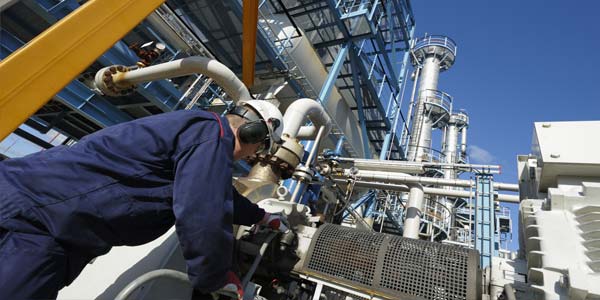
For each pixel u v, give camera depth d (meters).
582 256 1.29
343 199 4.82
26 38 5.51
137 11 2.25
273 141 1.75
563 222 1.44
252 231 1.98
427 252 1.67
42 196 1.00
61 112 6.67
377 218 11.87
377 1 9.62
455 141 18.14
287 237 1.81
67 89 5.08
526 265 1.77
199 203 1.01
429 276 1.56
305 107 3.35
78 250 1.07
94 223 1.05
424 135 15.45
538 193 1.99
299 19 9.80
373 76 11.45
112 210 1.06
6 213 0.98
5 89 1.49
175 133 1.14
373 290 1.61
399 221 11.91
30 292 0.95
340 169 4.66
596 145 1.67
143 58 5.29
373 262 1.70
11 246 0.96
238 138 1.45
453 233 14.29
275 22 8.80
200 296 1.77
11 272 0.92
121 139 1.12
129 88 4.09
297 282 2.08
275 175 2.63
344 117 10.54
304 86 8.56
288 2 9.46
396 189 6.40
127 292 1.02
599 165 1.59
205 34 8.02
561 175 1.77
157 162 1.14
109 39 2.03
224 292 1.31
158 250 1.78
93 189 1.04
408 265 1.63
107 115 5.61
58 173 1.03
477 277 1.51
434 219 12.11
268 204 2.12
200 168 1.06
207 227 1.00
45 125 7.70
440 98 16.84
